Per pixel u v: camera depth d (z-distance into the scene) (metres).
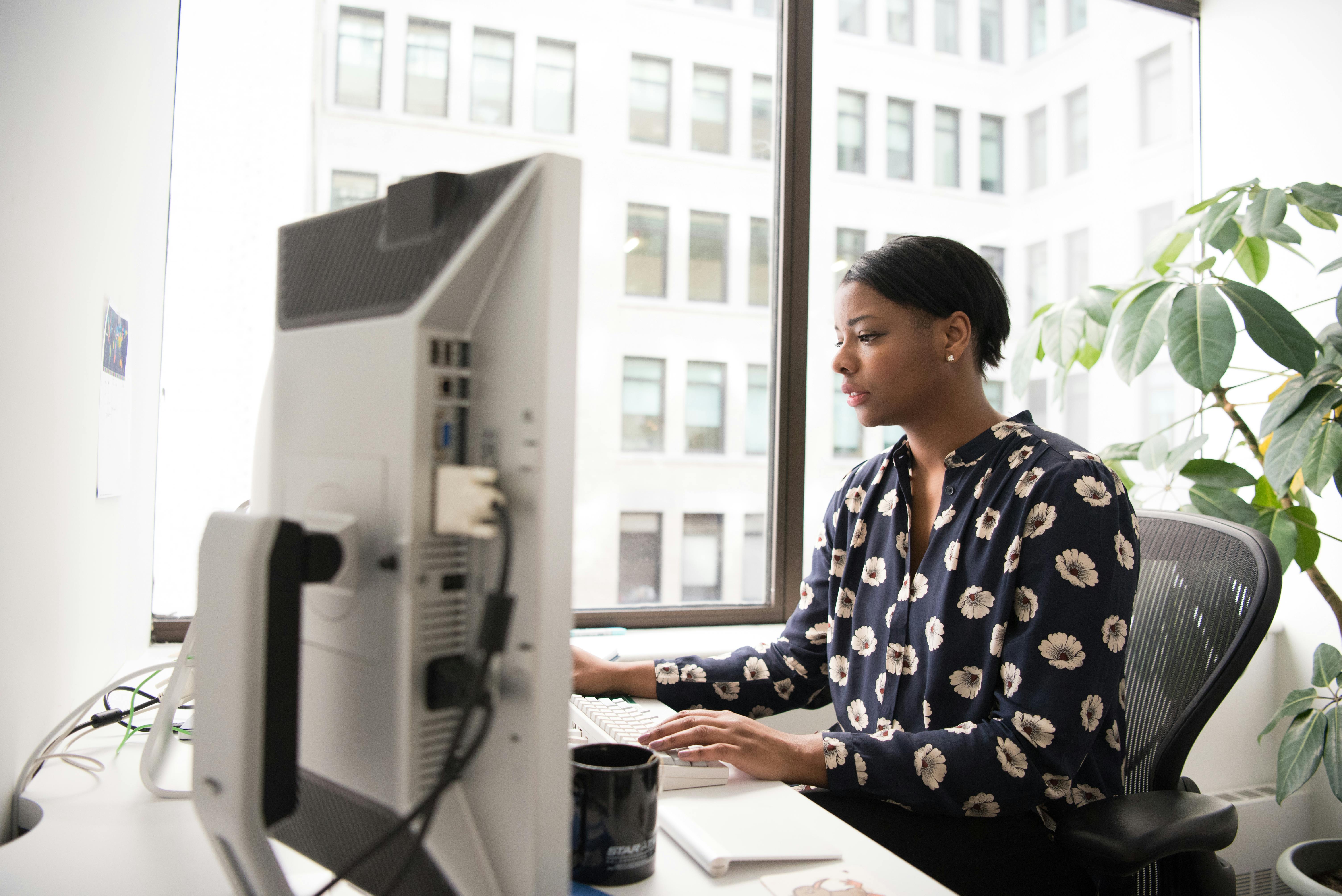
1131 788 1.01
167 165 1.55
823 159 1.93
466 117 9.12
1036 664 0.88
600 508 15.23
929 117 9.46
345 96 6.50
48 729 0.88
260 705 0.40
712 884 0.58
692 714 0.85
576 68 11.33
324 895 0.42
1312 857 1.53
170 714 0.77
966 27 9.30
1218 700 0.93
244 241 1.67
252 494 0.62
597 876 0.57
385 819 0.43
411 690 0.41
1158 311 1.65
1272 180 2.08
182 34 1.63
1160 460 1.82
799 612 1.21
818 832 0.67
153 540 1.52
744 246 14.45
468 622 0.43
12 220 0.73
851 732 1.08
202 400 1.62
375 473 0.44
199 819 0.44
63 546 0.92
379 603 0.43
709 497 15.41
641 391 15.04
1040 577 0.90
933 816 0.88
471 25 9.36
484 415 0.42
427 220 0.44
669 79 12.71
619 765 0.62
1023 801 0.85
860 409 1.10
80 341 0.96
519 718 0.40
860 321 1.07
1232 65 2.18
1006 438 1.02
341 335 0.47
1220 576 1.00
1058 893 0.88
